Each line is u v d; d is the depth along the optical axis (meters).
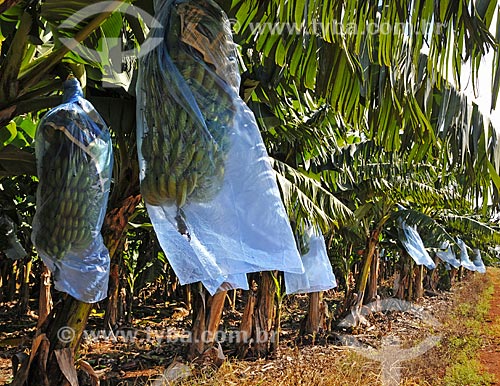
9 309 10.16
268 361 6.91
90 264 2.13
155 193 1.53
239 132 1.59
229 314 11.15
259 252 1.57
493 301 19.44
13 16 2.29
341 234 9.36
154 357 6.88
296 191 4.19
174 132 1.52
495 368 8.72
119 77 2.70
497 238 12.52
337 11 1.92
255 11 2.22
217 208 1.55
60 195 2.05
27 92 2.45
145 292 13.18
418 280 17.06
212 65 1.56
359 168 7.26
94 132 2.14
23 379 2.91
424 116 2.44
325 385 5.75
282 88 3.49
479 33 1.86
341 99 2.42
